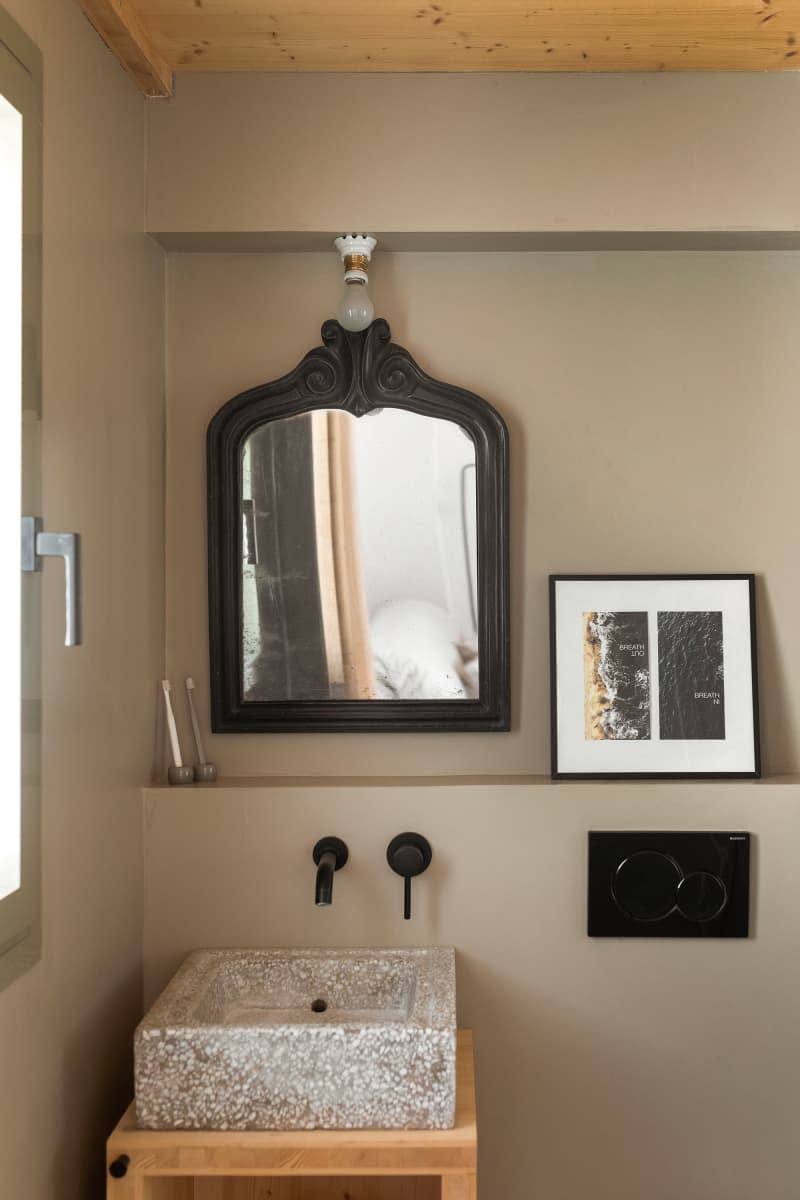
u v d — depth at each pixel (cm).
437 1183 205
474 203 214
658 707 223
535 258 229
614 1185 217
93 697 183
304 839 215
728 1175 216
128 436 203
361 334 226
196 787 215
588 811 215
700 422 229
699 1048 216
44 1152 160
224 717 226
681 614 224
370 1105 170
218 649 226
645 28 195
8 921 143
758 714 222
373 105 215
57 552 148
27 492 149
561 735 222
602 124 214
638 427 229
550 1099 216
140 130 211
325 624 227
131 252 205
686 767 221
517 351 229
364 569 227
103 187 188
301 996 205
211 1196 205
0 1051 144
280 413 227
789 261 229
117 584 196
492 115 214
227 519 227
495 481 225
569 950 215
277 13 190
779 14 190
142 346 212
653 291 229
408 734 229
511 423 229
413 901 215
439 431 227
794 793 215
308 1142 167
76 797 174
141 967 213
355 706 225
